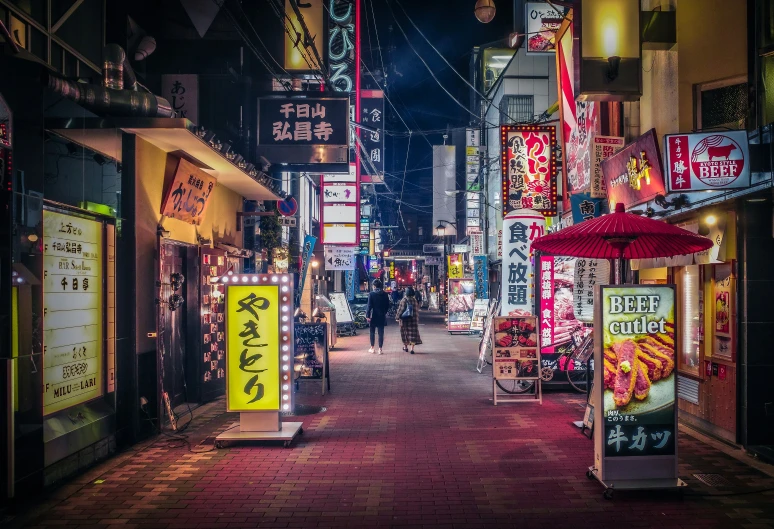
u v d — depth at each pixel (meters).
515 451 6.55
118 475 5.71
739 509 4.81
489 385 11.00
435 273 52.03
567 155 11.02
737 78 7.54
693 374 7.70
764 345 6.36
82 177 5.86
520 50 24.73
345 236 19.77
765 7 6.12
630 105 9.34
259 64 12.06
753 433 6.37
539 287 10.24
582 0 7.48
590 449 6.62
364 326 25.53
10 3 5.81
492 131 29.44
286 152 11.16
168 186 7.92
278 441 6.70
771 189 5.71
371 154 19.72
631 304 5.29
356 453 6.48
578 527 4.48
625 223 5.22
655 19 7.79
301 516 4.71
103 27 7.79
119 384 6.62
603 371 5.27
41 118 5.16
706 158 5.90
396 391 10.38
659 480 5.21
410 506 4.91
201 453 6.46
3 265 4.64
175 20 11.12
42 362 5.07
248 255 11.45
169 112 7.22
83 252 5.91
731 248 6.61
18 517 4.65
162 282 7.54
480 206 27.64
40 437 5.06
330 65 14.51
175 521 4.61
